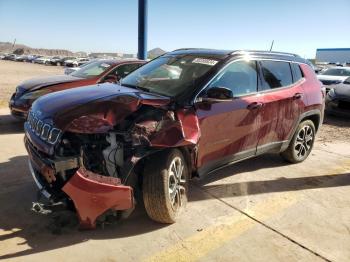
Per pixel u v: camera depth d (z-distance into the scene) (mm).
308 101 5766
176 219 4000
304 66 5965
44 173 3365
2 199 4285
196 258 3391
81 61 52719
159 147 3535
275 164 6059
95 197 3318
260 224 4051
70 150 3410
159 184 3625
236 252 3516
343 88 10508
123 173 3471
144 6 12219
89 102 3613
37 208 3414
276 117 5168
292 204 4586
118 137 3533
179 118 3787
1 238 3510
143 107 3758
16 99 7598
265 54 5230
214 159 4402
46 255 3305
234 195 4758
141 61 8617
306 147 6195
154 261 3309
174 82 4324
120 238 3629
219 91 4012
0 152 6020
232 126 4469
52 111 3596
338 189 5152
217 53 4777
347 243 3773
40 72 30516
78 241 3537
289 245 3678
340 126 9828
